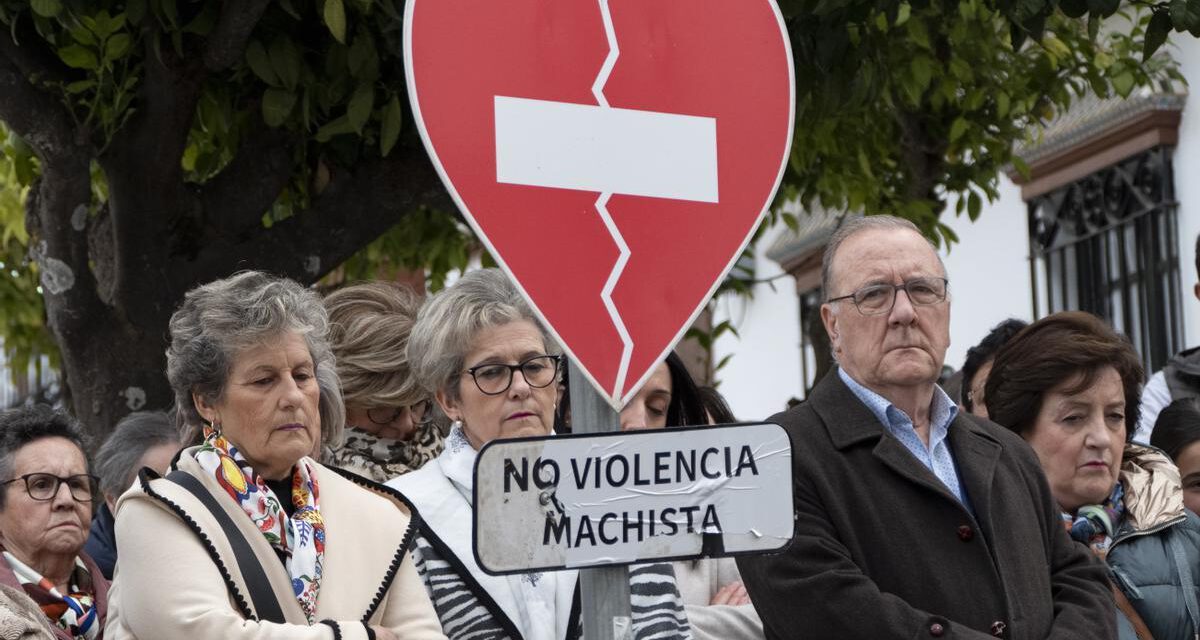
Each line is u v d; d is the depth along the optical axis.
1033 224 22.25
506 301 6.79
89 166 10.54
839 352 7.20
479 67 4.82
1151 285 19.84
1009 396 8.11
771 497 4.82
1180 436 9.24
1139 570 7.98
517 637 6.35
